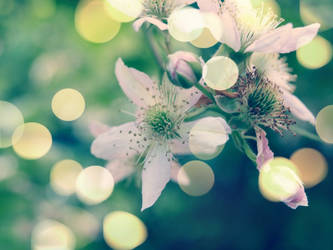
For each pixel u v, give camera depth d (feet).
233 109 0.47
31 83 0.66
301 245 0.68
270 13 0.49
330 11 0.60
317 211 0.67
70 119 0.66
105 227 0.66
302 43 0.46
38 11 0.63
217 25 0.46
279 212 0.69
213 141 0.46
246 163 0.67
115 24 0.61
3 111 0.65
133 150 0.50
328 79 0.61
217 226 0.70
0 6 0.64
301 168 0.64
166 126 0.50
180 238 0.71
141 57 0.62
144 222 0.69
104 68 0.64
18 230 0.62
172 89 0.50
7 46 0.66
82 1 0.61
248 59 0.48
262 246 0.70
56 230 0.64
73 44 0.64
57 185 0.65
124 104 0.65
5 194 0.63
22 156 0.65
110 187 0.60
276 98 0.48
